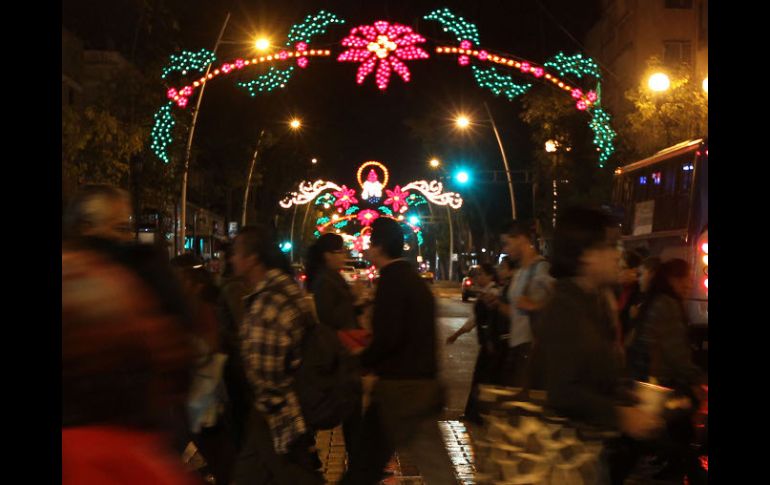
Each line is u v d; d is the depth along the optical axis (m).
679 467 6.75
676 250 19.16
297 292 5.76
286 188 58.47
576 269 4.46
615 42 56.69
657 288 7.22
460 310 40.69
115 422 2.99
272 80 25.95
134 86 29.09
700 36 44.09
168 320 3.22
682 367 7.04
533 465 4.37
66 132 25.94
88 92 40.62
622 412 4.21
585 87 39.44
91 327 2.98
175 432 3.42
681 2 51.34
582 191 40.19
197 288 7.52
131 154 29.12
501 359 8.53
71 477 2.90
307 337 5.76
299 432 5.61
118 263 3.17
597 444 4.31
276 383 5.59
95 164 27.48
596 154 38.94
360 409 6.15
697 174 18.25
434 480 6.21
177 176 31.45
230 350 6.43
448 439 10.08
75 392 2.95
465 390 14.35
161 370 3.14
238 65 25.72
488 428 4.61
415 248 105.56
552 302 4.40
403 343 6.22
